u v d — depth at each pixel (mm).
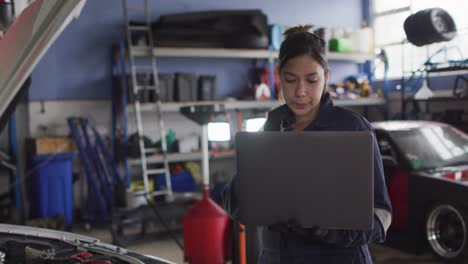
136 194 5121
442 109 6691
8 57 1078
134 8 5727
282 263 1286
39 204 4883
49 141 4945
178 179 5742
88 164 5156
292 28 1354
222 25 5980
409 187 3730
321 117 1300
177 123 6289
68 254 1390
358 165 1054
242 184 1121
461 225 3461
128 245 4250
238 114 6320
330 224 1080
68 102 5637
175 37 5695
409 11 7195
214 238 3166
